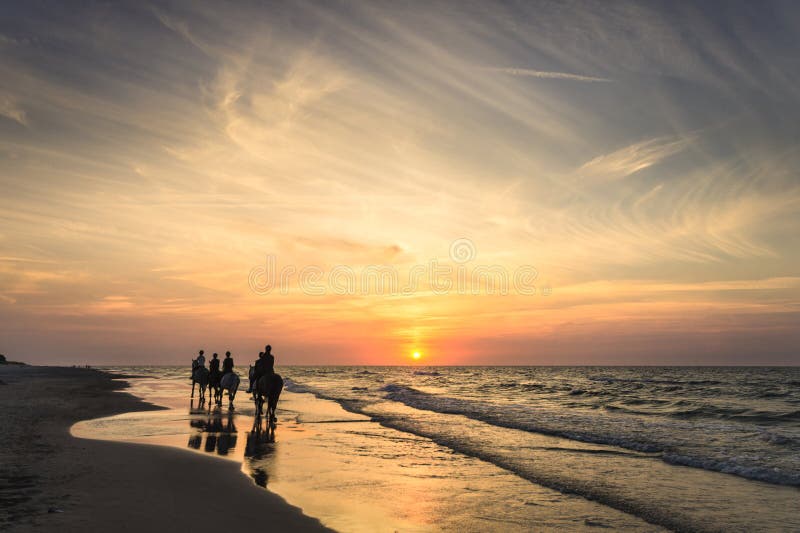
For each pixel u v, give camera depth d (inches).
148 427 641.0
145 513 278.4
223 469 401.1
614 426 695.7
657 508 319.9
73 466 387.2
